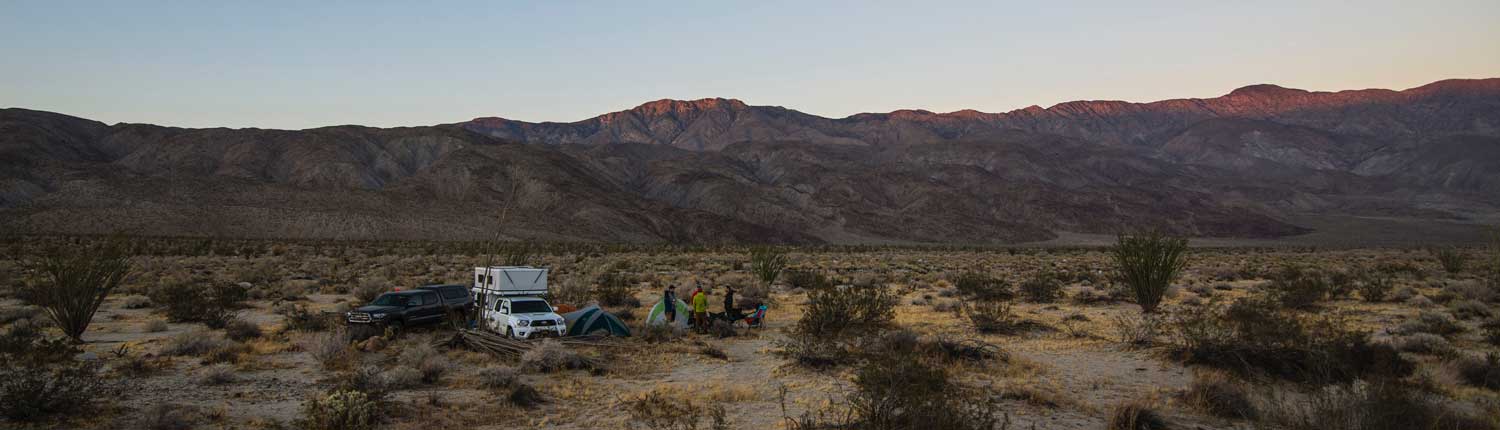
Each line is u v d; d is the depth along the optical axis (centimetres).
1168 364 1538
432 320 2117
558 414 1148
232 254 7112
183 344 1670
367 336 1919
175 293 2378
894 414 984
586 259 6944
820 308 1930
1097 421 1116
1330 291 3058
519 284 2102
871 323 1961
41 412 1100
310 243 9994
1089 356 1681
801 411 1155
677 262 6800
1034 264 7044
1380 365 1360
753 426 1070
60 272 1881
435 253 7894
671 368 1552
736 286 3941
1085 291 3219
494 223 15112
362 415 1043
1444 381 1318
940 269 5875
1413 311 2553
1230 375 1405
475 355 1662
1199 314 1686
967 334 2025
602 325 1964
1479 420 1041
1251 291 3431
